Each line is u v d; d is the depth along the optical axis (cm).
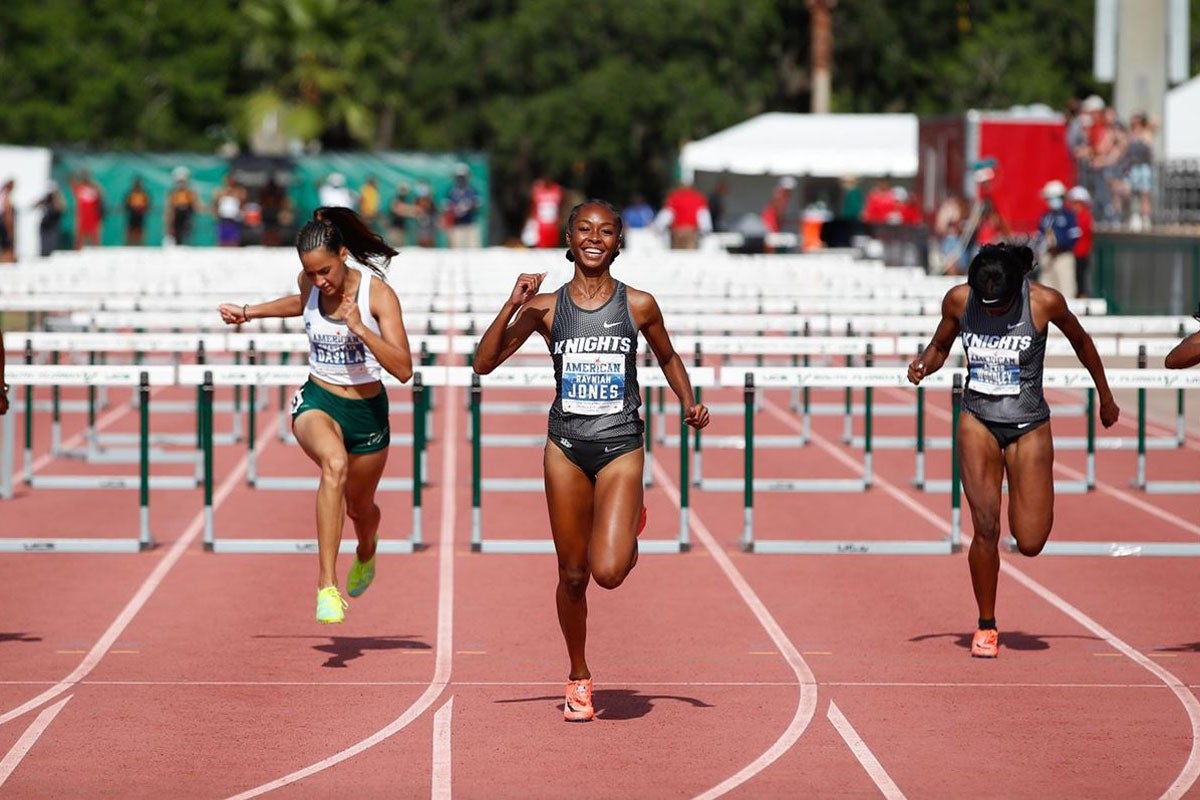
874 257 12262
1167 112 11694
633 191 19938
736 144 14350
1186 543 4122
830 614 3438
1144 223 10306
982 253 2956
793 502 4841
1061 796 2283
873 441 5925
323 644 3158
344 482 2873
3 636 3209
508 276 7656
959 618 3409
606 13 19162
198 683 2867
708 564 3959
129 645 3144
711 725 2619
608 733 2570
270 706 2722
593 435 2484
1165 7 10788
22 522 4475
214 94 19612
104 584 3697
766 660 3048
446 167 15788
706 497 4922
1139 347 4859
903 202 13212
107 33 19412
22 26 18888
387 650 3111
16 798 2250
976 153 11206
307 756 2448
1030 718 2669
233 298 6331
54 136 18712
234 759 2433
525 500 4828
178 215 13712
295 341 4872
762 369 4053
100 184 15262
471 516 4559
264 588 3662
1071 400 7131
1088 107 10525
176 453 5584
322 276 2850
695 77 19288
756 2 19512
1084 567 3956
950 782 2341
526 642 3178
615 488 2481
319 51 19212
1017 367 2972
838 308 6209
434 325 5556
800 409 6769
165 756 2445
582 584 2569
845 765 2417
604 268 2514
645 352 5325
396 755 2455
